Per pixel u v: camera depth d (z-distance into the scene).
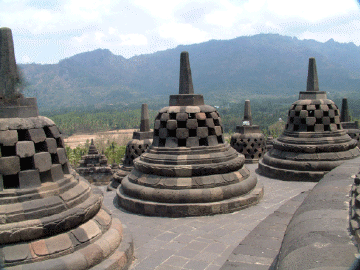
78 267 6.46
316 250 4.08
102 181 32.84
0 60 6.96
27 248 6.24
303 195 9.75
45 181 7.28
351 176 8.00
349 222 4.72
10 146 6.98
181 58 13.63
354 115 104.31
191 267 7.96
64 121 124.88
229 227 10.51
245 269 6.01
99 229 7.41
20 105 7.11
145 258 8.50
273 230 7.48
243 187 12.66
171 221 11.34
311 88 17.97
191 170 12.27
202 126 13.38
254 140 24.55
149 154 13.41
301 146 16.91
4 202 6.46
